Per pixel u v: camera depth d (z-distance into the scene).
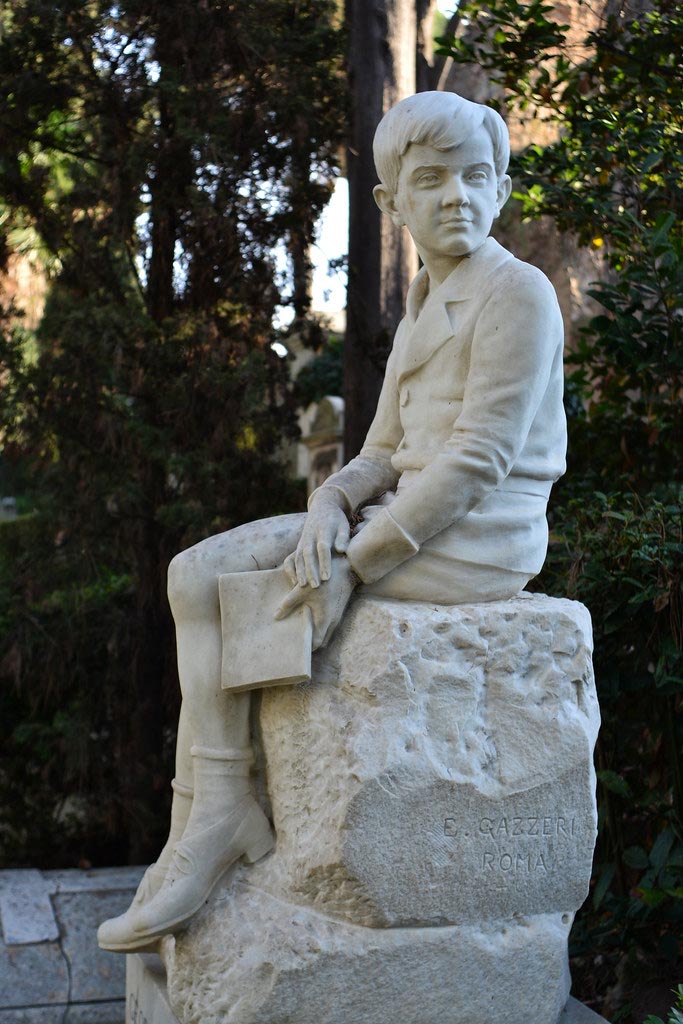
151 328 4.90
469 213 2.42
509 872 2.37
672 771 3.37
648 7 5.45
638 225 3.94
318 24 5.14
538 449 2.51
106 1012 3.49
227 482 4.93
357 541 2.39
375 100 5.17
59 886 4.17
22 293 6.95
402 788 2.26
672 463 4.04
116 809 5.29
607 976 3.56
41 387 5.14
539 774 2.38
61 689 5.46
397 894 2.29
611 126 4.22
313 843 2.34
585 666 2.45
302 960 2.27
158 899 2.51
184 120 4.88
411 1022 2.35
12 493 6.47
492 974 2.39
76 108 5.29
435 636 2.32
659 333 3.80
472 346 2.40
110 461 5.22
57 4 4.89
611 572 3.31
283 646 2.39
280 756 2.47
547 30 4.41
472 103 2.45
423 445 2.51
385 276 5.21
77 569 5.26
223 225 4.88
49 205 5.45
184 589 2.53
